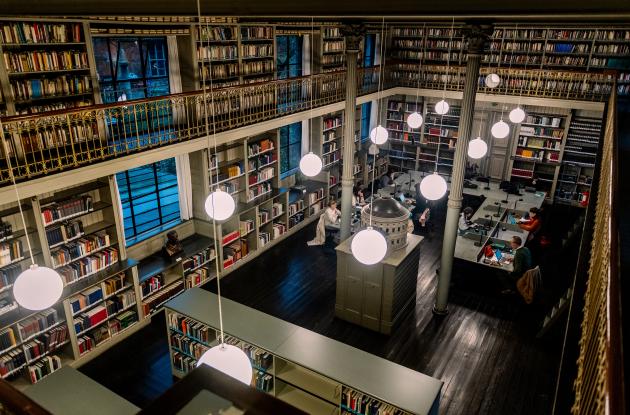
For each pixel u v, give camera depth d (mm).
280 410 1507
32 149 6785
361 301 8852
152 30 8805
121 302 8555
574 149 14664
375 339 8664
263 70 11781
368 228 6188
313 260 11594
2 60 6832
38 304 5090
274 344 6258
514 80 14680
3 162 7094
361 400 5848
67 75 7711
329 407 6242
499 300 9844
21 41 7000
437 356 8188
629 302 2850
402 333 8812
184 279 9836
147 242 9641
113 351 8391
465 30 7746
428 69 15781
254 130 10258
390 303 8500
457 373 7777
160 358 8234
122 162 7707
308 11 4008
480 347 8414
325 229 12211
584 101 13391
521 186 14648
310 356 6039
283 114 11102
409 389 5512
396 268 8328
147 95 9586
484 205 12953
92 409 5484
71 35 7590
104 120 7891
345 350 6164
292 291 10234
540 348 8391
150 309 9172
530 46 14484
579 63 14047
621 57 13508
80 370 7895
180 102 9867
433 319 9227
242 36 10992
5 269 7023
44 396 5656
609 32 13422
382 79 15359
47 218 7367
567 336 3324
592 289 2816
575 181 15016
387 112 17531
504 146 15711
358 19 9109
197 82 9891
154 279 9156
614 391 1299
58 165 7035
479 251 10133
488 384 7531
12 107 7070
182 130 8922
